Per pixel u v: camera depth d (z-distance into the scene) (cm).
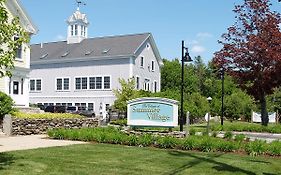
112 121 3128
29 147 1414
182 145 1452
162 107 1817
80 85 4800
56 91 4975
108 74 4622
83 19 5216
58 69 4978
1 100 2019
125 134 1658
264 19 2581
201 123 3959
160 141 1488
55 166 1000
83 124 2491
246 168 1045
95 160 1115
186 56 2116
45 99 5056
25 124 2009
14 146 1448
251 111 4816
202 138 1536
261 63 2530
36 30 3347
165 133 1764
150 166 1041
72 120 2381
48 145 1492
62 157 1155
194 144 1435
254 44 2503
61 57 4959
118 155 1230
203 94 8081
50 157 1148
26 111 2941
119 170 972
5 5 3019
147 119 1833
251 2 2591
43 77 5088
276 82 2509
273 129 2566
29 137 1856
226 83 7294
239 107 4912
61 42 5397
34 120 2069
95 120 2638
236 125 2766
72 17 5200
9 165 998
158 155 1257
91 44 5025
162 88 7644
